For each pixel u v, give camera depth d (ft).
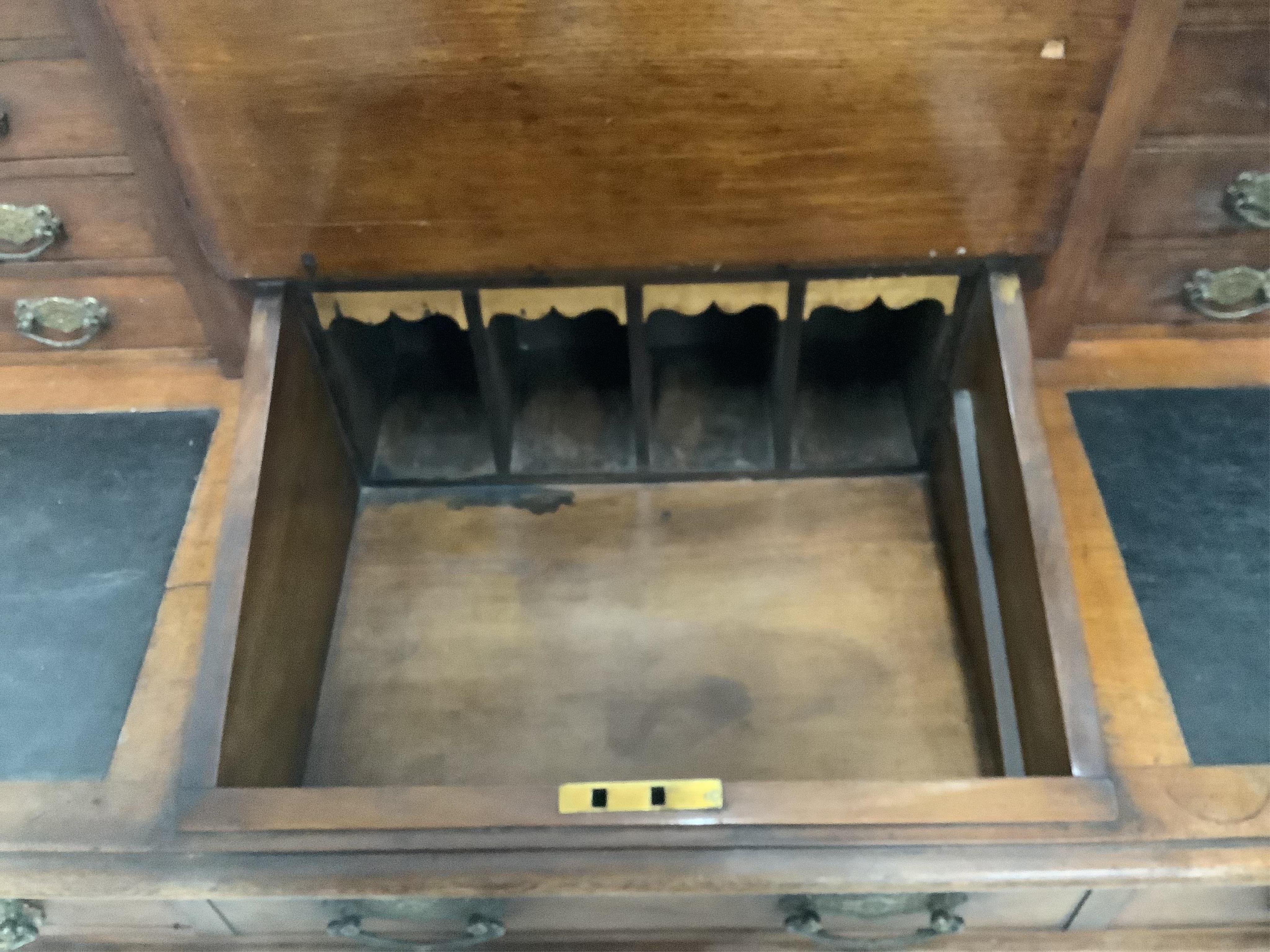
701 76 2.49
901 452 3.59
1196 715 2.62
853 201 2.77
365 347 3.56
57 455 3.28
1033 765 2.68
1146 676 2.69
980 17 2.39
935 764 3.00
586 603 3.36
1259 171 2.94
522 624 3.32
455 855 2.33
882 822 2.33
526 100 2.55
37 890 2.40
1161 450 3.14
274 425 2.88
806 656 3.22
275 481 2.87
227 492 2.83
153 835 2.46
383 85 2.53
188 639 2.86
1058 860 2.31
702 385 3.80
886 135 2.62
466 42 2.43
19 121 2.80
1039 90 2.53
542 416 3.72
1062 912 2.75
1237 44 2.65
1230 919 2.81
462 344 3.88
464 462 3.63
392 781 3.04
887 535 3.47
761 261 2.93
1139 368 3.35
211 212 2.83
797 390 3.75
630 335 3.16
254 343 2.93
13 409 3.40
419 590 3.42
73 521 3.11
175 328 3.40
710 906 2.68
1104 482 3.07
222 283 3.13
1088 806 2.35
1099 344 3.42
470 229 2.85
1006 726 2.83
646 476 3.59
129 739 2.68
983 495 3.09
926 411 3.41
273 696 2.83
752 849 2.32
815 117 2.58
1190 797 2.46
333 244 2.89
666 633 3.28
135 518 3.12
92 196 2.99
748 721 3.10
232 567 2.65
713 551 3.45
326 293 3.06
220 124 2.62
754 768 3.01
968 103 2.56
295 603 3.01
